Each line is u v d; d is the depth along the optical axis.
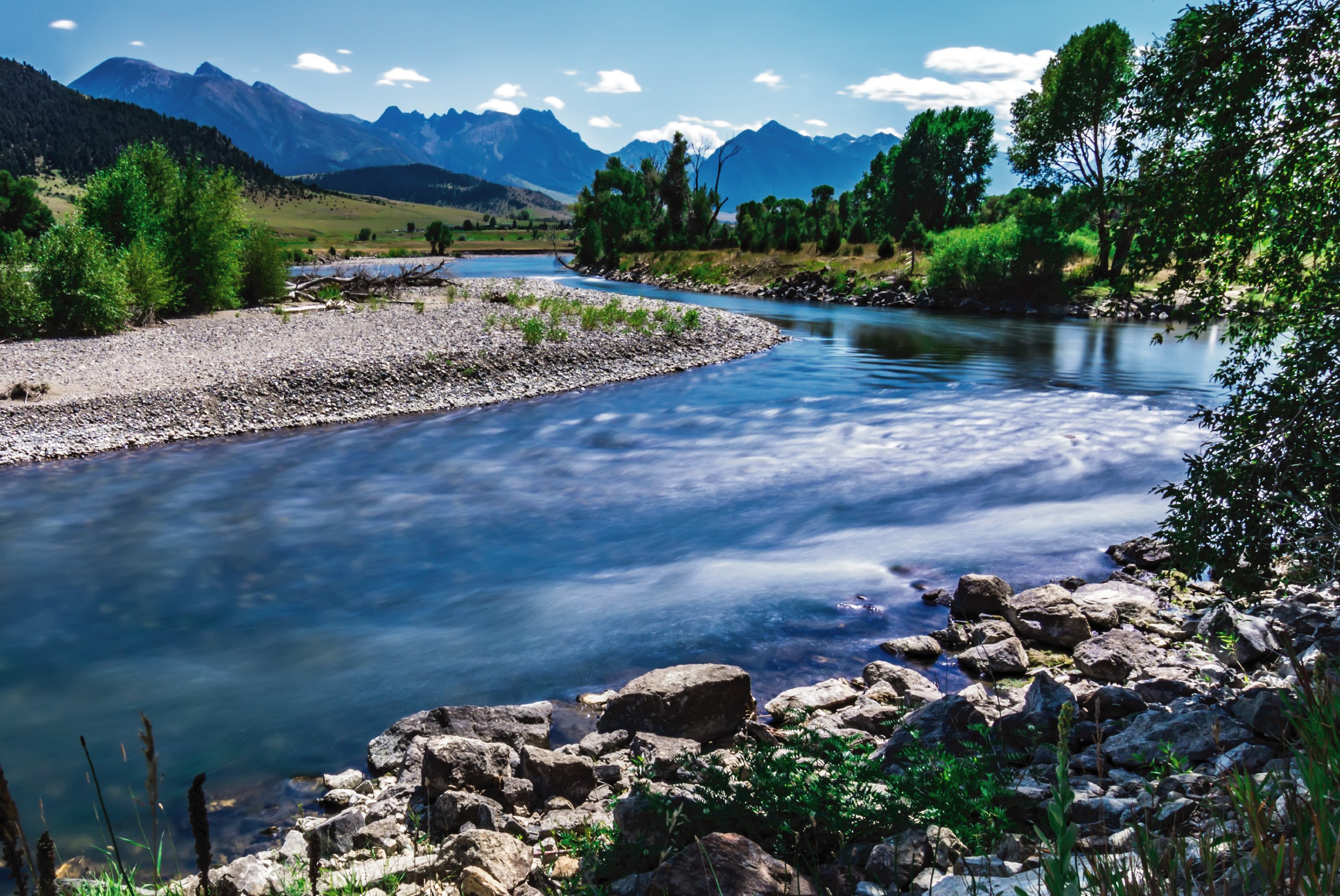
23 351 25.03
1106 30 45.56
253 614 10.89
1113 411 22.62
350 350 26.38
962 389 26.25
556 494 16.12
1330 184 7.60
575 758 6.59
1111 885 2.19
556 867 5.34
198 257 35.72
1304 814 2.08
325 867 5.20
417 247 157.25
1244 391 8.01
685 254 77.88
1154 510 14.56
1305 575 8.08
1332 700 2.61
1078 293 49.34
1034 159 49.38
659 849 4.71
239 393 21.73
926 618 10.41
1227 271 8.18
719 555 12.86
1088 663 8.57
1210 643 8.77
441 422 21.84
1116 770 5.56
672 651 9.62
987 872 3.74
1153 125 8.02
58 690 8.88
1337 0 6.87
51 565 12.56
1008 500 15.37
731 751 6.92
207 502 15.58
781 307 53.81
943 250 54.34
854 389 26.47
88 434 18.84
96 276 28.52
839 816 4.54
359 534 14.00
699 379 28.39
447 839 5.59
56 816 6.66
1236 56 7.39
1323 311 7.64
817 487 16.38
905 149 82.00
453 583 11.88
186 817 6.62
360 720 8.20
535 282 61.75
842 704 8.08
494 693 8.74
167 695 8.75
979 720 6.20
